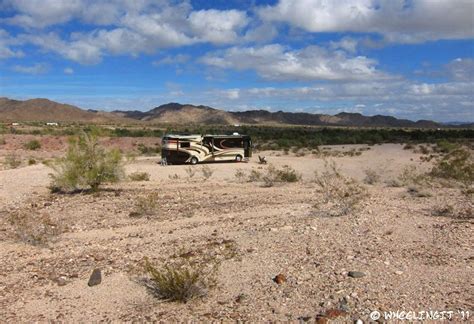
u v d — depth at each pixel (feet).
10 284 26.03
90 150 64.90
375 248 29.96
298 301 21.48
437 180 67.51
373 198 52.95
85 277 26.86
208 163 132.98
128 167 114.11
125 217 46.14
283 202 53.67
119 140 206.90
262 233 35.65
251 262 28.02
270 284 24.09
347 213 42.68
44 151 193.47
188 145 128.16
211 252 30.78
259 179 83.35
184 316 20.65
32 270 28.50
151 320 20.44
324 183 66.74
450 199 51.37
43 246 34.32
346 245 30.99
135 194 62.85
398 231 35.14
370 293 21.67
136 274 26.81
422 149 172.35
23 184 72.02
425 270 25.05
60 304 22.99
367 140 266.77
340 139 263.49
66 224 42.75
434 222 38.22
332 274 24.77
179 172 102.12
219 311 20.95
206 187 71.46
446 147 170.60
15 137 217.56
